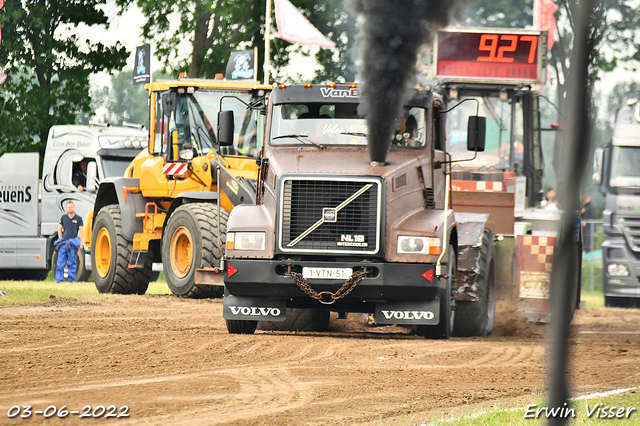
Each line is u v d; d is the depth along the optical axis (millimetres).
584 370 27828
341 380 23938
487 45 51938
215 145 59688
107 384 22375
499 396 21578
